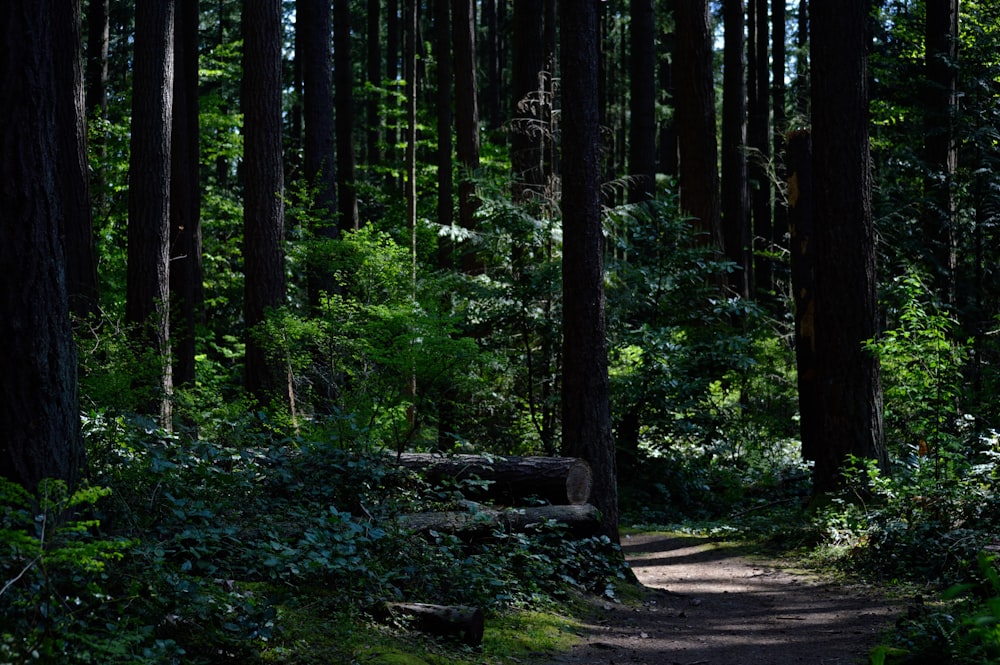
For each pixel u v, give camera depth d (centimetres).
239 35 3478
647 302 1631
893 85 2002
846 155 1232
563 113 984
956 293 1689
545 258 1512
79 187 1090
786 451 1827
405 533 696
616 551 943
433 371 970
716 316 1681
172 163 1650
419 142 2662
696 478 1647
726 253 2367
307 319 1262
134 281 1221
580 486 923
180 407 827
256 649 487
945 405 1072
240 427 761
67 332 502
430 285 1375
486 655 595
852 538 1078
